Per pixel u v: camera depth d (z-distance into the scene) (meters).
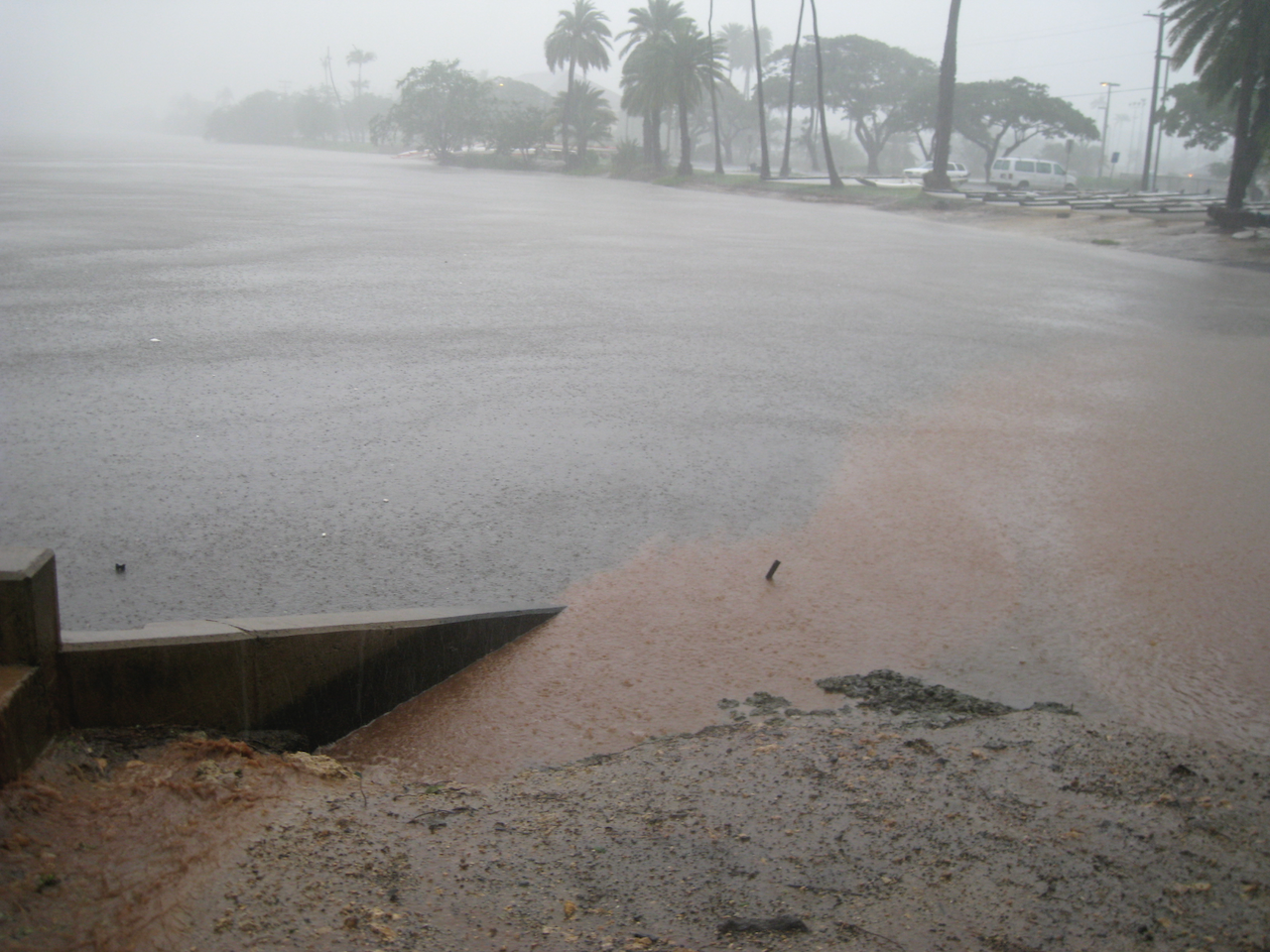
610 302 14.17
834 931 2.54
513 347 10.77
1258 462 7.70
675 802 3.30
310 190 39.91
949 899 2.72
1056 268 21.66
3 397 8.06
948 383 9.98
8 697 2.93
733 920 2.57
